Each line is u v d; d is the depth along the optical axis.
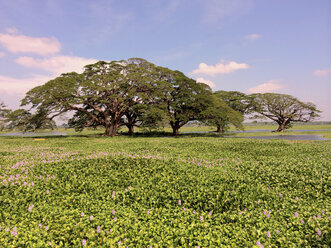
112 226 5.32
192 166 11.34
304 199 7.10
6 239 4.60
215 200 6.95
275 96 61.53
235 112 46.31
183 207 6.64
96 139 31.84
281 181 9.02
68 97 33.56
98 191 7.92
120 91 41.94
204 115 41.88
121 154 15.27
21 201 6.87
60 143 25.11
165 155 15.02
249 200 6.93
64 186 8.42
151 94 40.50
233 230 5.10
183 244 4.58
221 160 13.34
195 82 43.41
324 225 5.18
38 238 4.73
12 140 30.97
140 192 7.78
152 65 42.19
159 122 41.38
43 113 33.88
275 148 19.31
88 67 39.50
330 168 10.86
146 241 4.64
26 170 10.34
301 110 62.06
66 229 5.13
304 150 17.83
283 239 4.63
